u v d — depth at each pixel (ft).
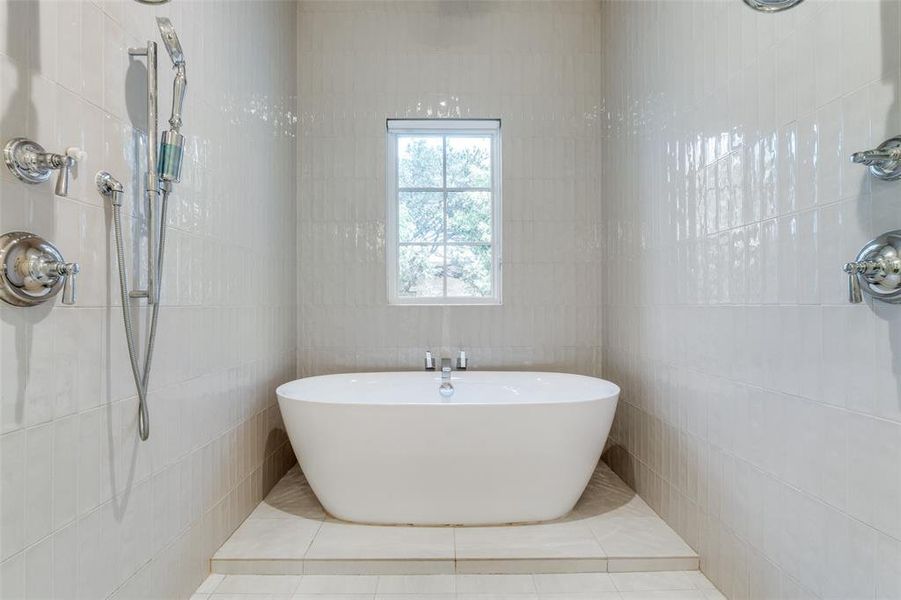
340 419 7.22
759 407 5.21
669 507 7.37
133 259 4.83
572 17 10.59
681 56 6.94
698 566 6.51
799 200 4.63
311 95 10.50
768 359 5.07
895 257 3.45
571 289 10.53
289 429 7.66
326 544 6.87
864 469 3.90
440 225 10.92
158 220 5.23
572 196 10.56
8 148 3.38
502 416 7.14
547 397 9.53
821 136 4.36
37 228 3.65
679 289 7.02
